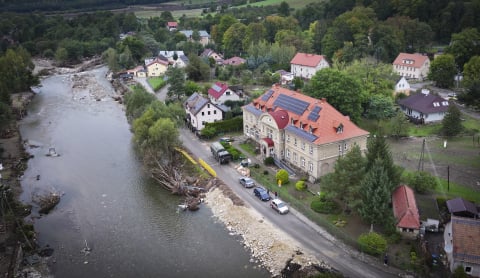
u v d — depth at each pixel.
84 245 58.41
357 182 57.75
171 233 60.25
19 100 134.88
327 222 57.22
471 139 88.88
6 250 56.34
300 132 72.44
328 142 68.12
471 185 67.75
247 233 58.22
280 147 78.31
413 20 169.00
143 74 170.25
